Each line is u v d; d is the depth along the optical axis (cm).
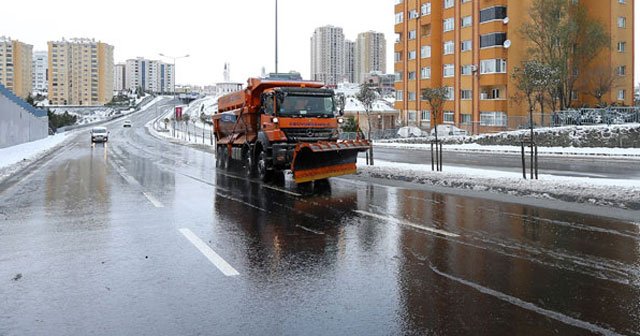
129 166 2400
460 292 552
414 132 5478
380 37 16488
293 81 1852
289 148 1602
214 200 1273
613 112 4041
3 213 1095
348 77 16588
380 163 2222
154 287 583
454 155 3025
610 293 544
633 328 455
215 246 778
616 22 5100
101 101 15412
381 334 447
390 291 559
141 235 862
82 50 15225
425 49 5988
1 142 4050
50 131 7706
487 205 1120
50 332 461
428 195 1295
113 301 538
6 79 13212
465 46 5441
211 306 521
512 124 4612
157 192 1439
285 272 637
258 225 941
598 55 5038
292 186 1548
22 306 526
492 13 5078
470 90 5375
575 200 1153
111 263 687
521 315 486
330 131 1708
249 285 587
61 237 849
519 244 760
